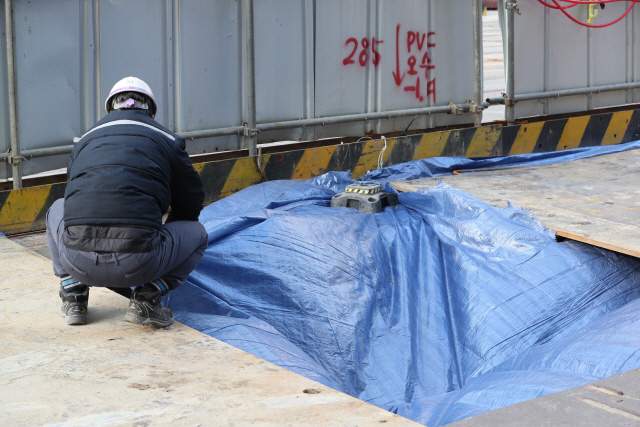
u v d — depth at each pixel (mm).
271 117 6723
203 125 6395
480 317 3850
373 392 3473
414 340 3834
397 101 7461
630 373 2572
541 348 3391
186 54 6180
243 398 2494
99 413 2381
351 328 3809
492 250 4336
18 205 5422
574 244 4379
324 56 6906
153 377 2680
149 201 2871
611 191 5547
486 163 6828
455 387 3533
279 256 4180
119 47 5859
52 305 3480
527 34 8172
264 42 6527
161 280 3172
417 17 7379
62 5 5547
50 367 2766
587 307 3869
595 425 2160
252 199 5387
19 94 5484
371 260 4270
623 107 9367
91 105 5848
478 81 7684
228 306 3945
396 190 5797
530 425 2168
